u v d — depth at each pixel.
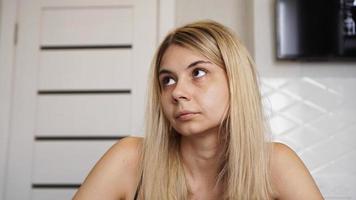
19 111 1.51
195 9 1.55
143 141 0.79
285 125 1.34
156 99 0.75
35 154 1.48
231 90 0.68
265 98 1.36
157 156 0.74
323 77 1.36
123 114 1.48
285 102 1.35
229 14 1.54
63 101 1.51
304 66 1.38
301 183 0.75
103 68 1.52
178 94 0.64
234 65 0.68
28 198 1.45
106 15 1.56
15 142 1.48
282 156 0.78
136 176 0.78
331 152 1.32
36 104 1.51
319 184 1.29
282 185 0.75
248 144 0.69
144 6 1.55
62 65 1.54
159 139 0.74
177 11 1.56
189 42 0.67
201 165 0.73
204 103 0.64
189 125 0.65
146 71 1.50
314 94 1.36
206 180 0.74
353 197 1.27
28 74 1.53
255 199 0.69
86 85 1.51
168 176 0.73
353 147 1.31
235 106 0.68
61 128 1.49
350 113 1.34
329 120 1.34
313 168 1.31
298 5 1.37
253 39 1.42
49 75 1.53
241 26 1.52
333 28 1.35
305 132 1.33
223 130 0.69
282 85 1.37
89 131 1.48
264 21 1.41
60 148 1.48
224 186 0.72
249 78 0.71
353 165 1.30
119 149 0.81
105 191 0.74
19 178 1.46
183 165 0.75
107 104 1.49
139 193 0.75
